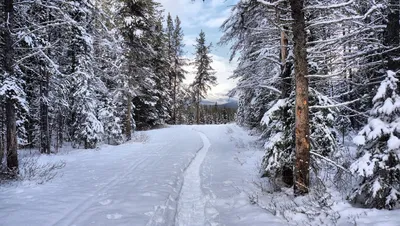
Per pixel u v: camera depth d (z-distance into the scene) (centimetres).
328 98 790
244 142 1839
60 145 1998
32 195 756
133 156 1474
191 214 679
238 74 1152
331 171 882
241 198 754
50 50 1459
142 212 629
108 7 2127
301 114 669
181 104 4528
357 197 595
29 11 1218
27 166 1118
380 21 716
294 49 673
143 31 2233
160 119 3612
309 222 541
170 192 809
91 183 902
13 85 941
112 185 877
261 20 959
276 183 845
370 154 558
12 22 979
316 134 783
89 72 1862
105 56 2195
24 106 964
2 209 634
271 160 811
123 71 2209
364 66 695
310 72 823
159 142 2114
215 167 1186
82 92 1797
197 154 1602
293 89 819
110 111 2162
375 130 539
